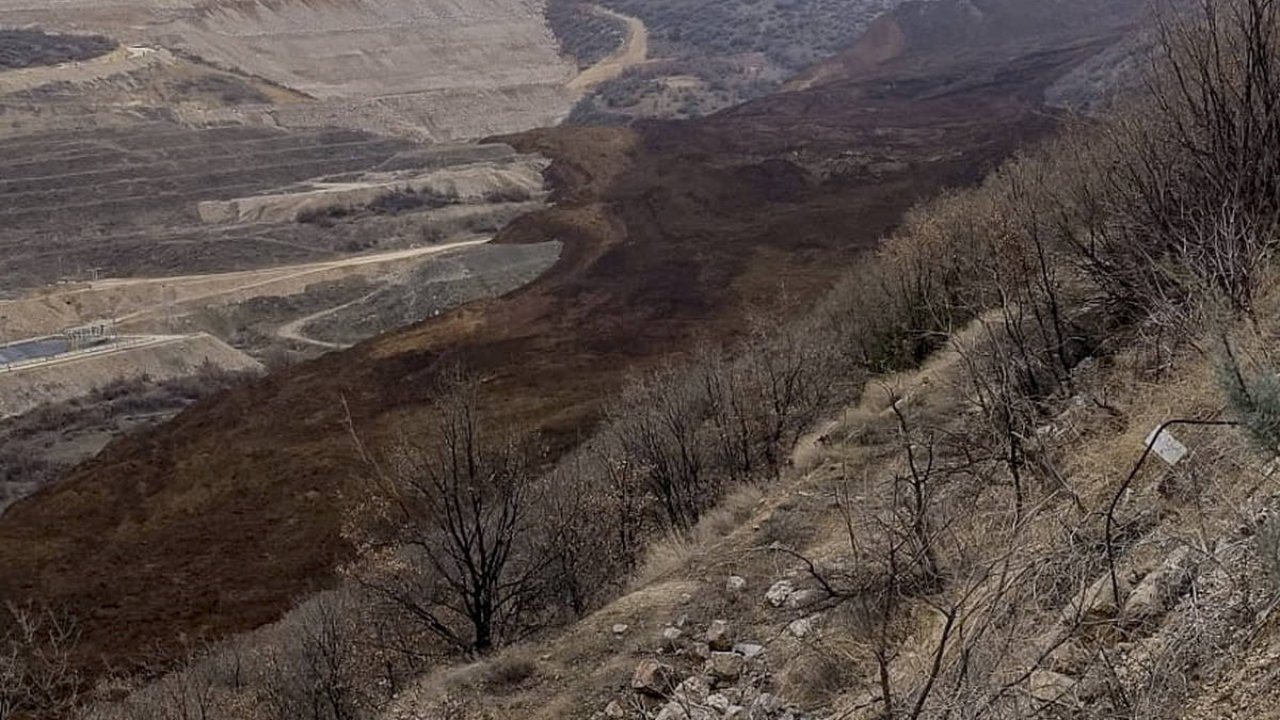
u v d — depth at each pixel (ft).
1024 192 38.81
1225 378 14.55
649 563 34.96
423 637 36.14
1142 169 28.86
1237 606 13.94
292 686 36.35
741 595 26.48
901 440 30.30
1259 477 15.99
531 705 24.85
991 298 35.55
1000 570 18.06
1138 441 20.24
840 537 27.20
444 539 37.78
